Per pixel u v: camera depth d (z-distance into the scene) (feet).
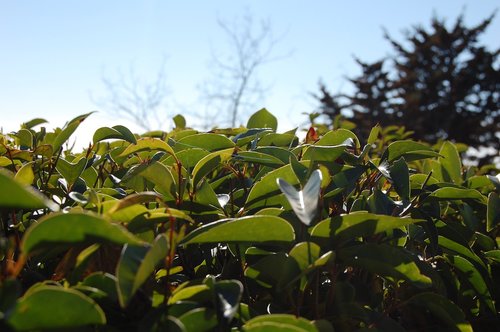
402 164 1.99
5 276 1.40
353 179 1.97
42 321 1.28
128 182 2.07
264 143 2.55
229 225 1.57
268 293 1.83
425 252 2.21
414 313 2.00
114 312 1.54
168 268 1.53
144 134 3.15
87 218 1.32
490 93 30.45
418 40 31.73
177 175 2.07
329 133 2.20
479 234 2.25
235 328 1.46
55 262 1.85
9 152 2.16
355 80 28.99
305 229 1.76
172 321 1.40
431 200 2.11
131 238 1.35
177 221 1.86
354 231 1.68
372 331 1.65
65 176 2.10
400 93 30.40
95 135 2.23
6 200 1.27
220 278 1.89
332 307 1.71
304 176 1.82
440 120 29.30
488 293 2.07
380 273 1.72
